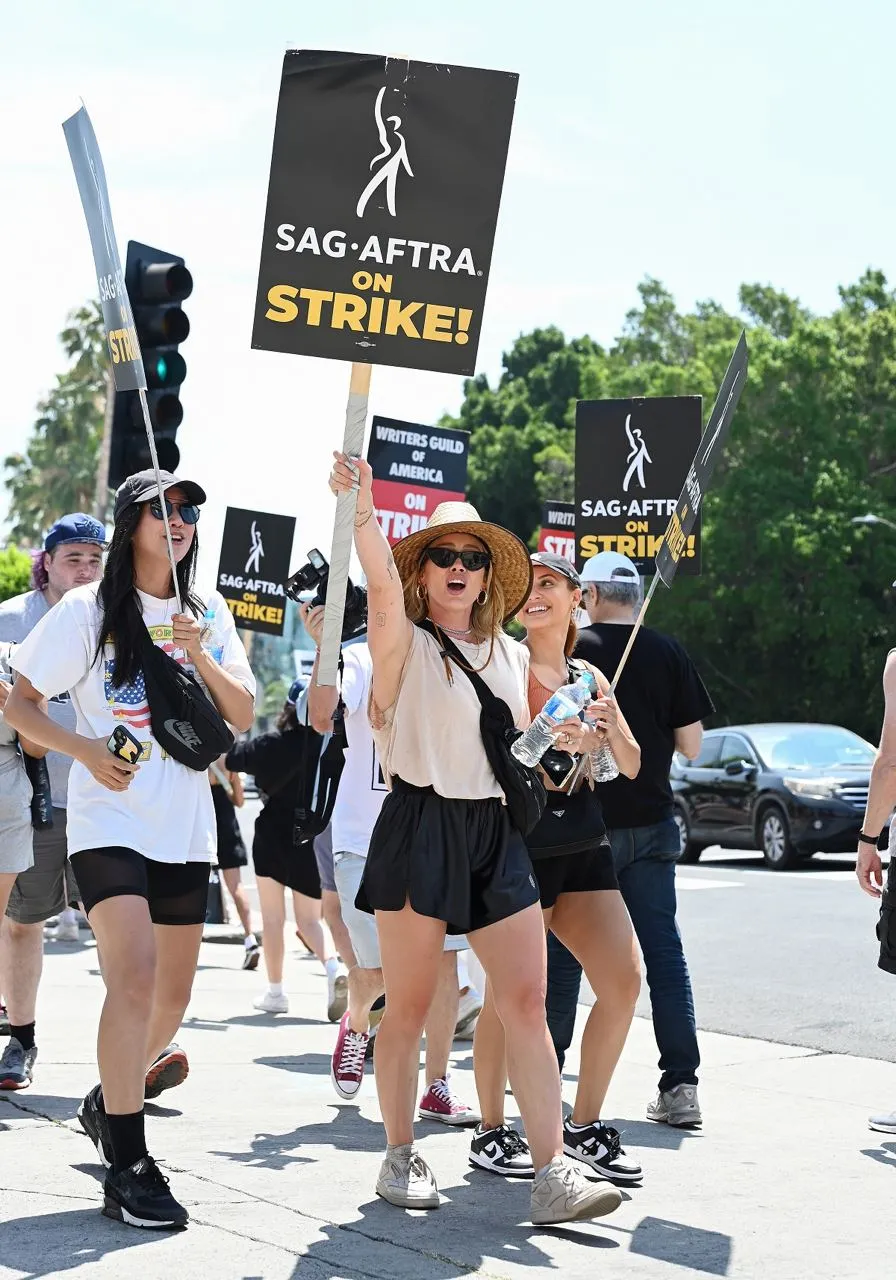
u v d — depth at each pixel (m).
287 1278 3.75
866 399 44.84
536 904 4.47
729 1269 3.95
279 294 4.50
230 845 10.85
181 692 4.56
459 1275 3.83
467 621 4.69
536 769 4.58
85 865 4.40
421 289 4.53
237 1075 6.69
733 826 19.27
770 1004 8.84
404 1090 4.56
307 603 6.22
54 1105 5.73
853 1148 5.41
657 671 5.99
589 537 8.08
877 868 5.95
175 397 8.37
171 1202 4.19
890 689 5.88
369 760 6.39
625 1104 6.23
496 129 4.55
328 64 4.52
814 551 40.53
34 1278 3.71
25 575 44.91
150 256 8.36
